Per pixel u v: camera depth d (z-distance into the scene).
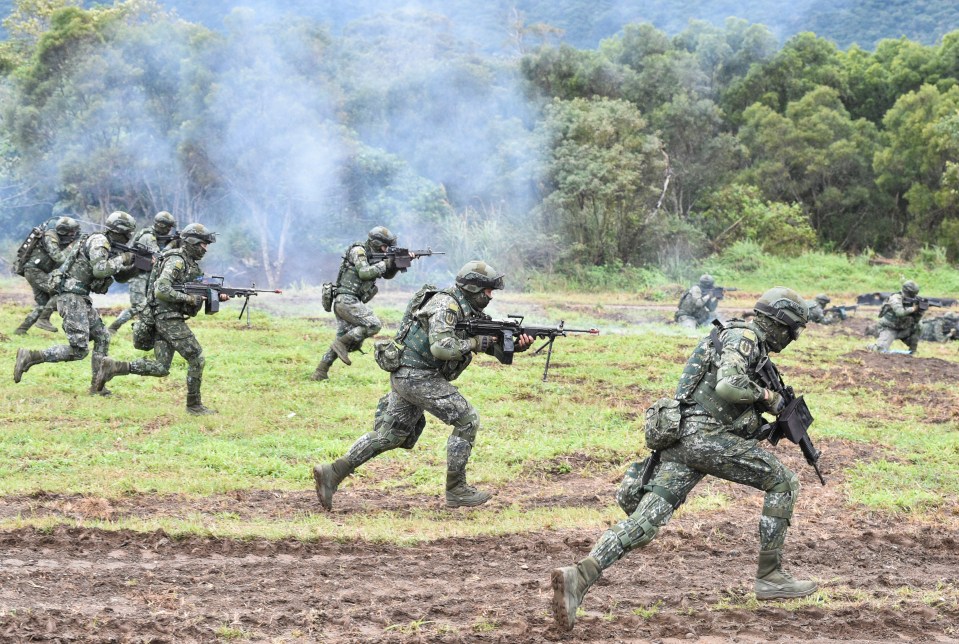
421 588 6.65
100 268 11.54
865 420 12.94
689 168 42.66
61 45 36.41
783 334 6.48
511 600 6.45
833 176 45.03
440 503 8.93
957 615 6.45
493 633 5.89
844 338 21.69
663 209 40.12
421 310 8.12
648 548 7.62
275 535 7.45
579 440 11.31
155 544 7.17
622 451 10.98
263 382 13.80
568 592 5.75
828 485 9.88
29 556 6.84
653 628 6.07
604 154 35.19
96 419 11.35
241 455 10.16
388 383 14.11
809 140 44.03
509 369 15.48
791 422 6.36
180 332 11.39
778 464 6.40
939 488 9.88
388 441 8.29
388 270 13.83
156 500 8.54
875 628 6.19
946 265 39.72
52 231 16.22
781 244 40.78
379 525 8.01
